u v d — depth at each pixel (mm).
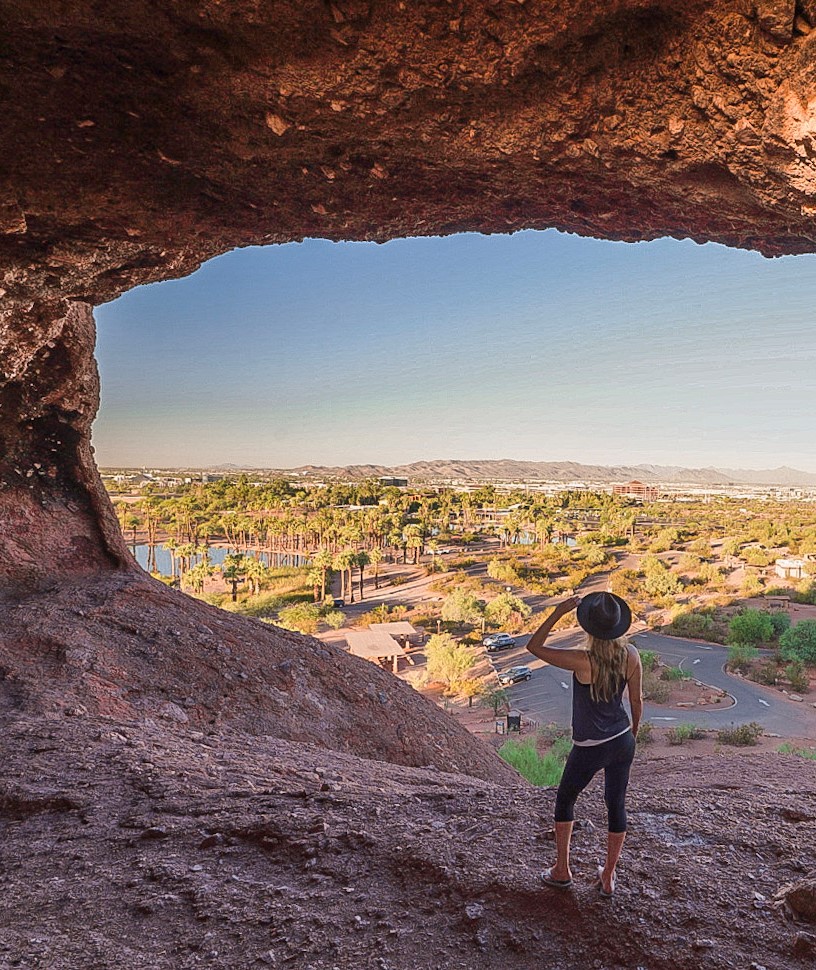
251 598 87312
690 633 67625
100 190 7152
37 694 9898
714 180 5957
